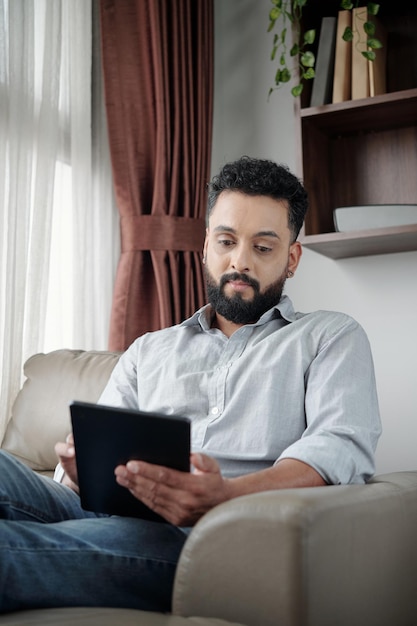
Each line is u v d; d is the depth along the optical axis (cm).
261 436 125
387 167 224
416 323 216
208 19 235
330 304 228
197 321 146
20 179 186
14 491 107
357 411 121
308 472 108
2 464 108
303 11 218
